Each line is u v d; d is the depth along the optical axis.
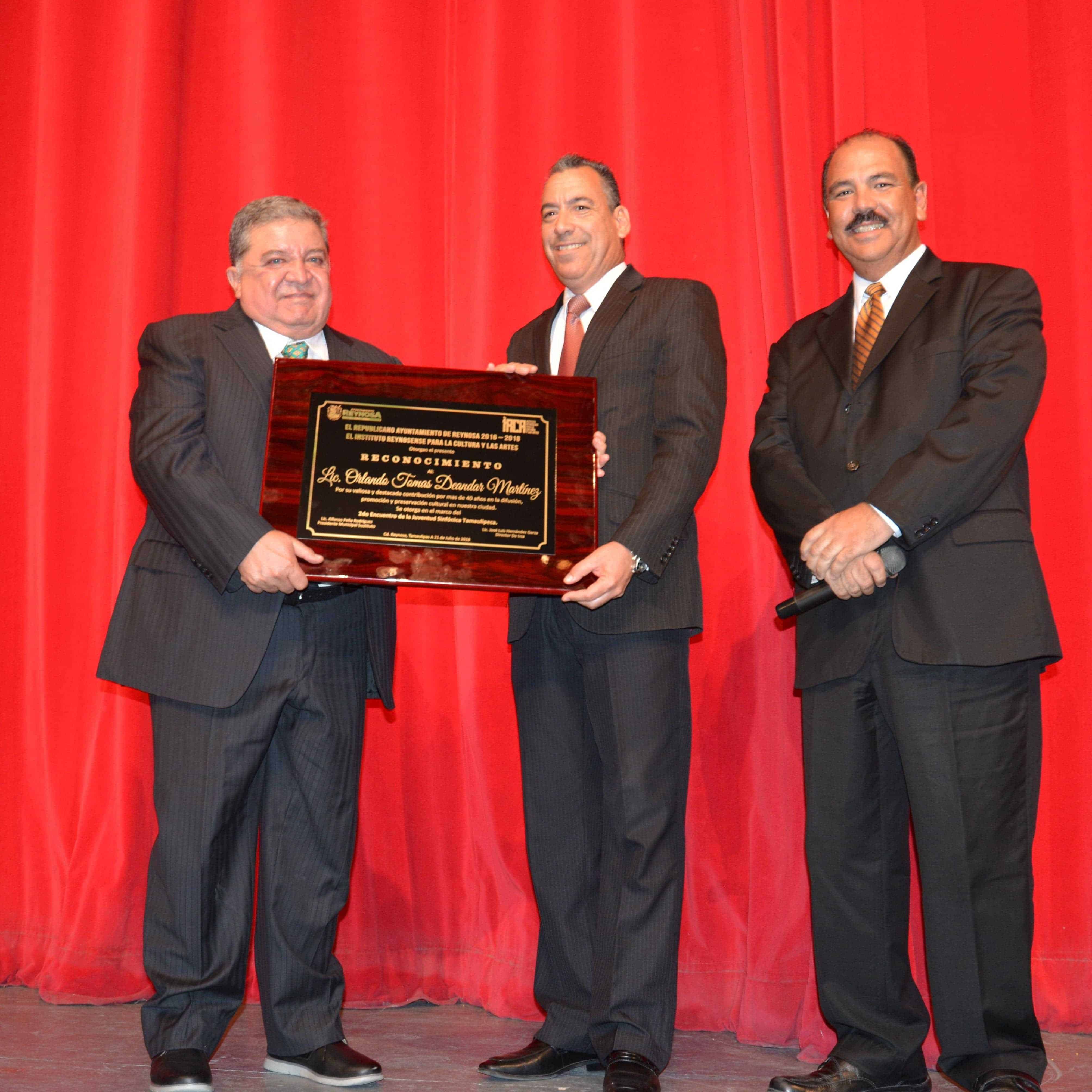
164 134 2.87
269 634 1.94
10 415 2.91
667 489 1.98
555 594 1.96
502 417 2.05
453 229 2.85
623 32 2.84
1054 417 2.55
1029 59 2.64
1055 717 2.50
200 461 1.96
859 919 2.03
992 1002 1.89
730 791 2.62
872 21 2.68
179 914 1.93
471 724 2.74
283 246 2.07
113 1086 1.92
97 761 2.72
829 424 2.12
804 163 2.65
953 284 2.10
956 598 1.89
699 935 2.58
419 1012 2.60
